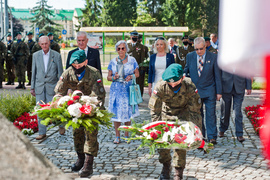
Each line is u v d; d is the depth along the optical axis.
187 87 4.26
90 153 4.66
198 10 48.75
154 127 4.00
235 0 0.65
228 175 4.93
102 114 4.14
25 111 9.93
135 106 6.70
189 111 4.34
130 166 5.35
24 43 14.75
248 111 9.91
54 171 0.97
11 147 0.96
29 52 14.88
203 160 5.64
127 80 6.56
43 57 6.92
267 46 0.64
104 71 23.22
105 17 55.47
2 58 14.90
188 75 6.79
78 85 4.67
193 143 3.67
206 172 5.06
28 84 15.98
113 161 5.60
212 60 6.54
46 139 7.04
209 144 3.85
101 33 26.05
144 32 25.12
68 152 6.11
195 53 6.64
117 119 6.57
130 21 55.56
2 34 34.34
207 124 6.61
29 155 0.95
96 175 4.88
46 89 6.88
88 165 4.70
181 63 12.09
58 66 6.94
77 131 4.90
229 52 0.66
